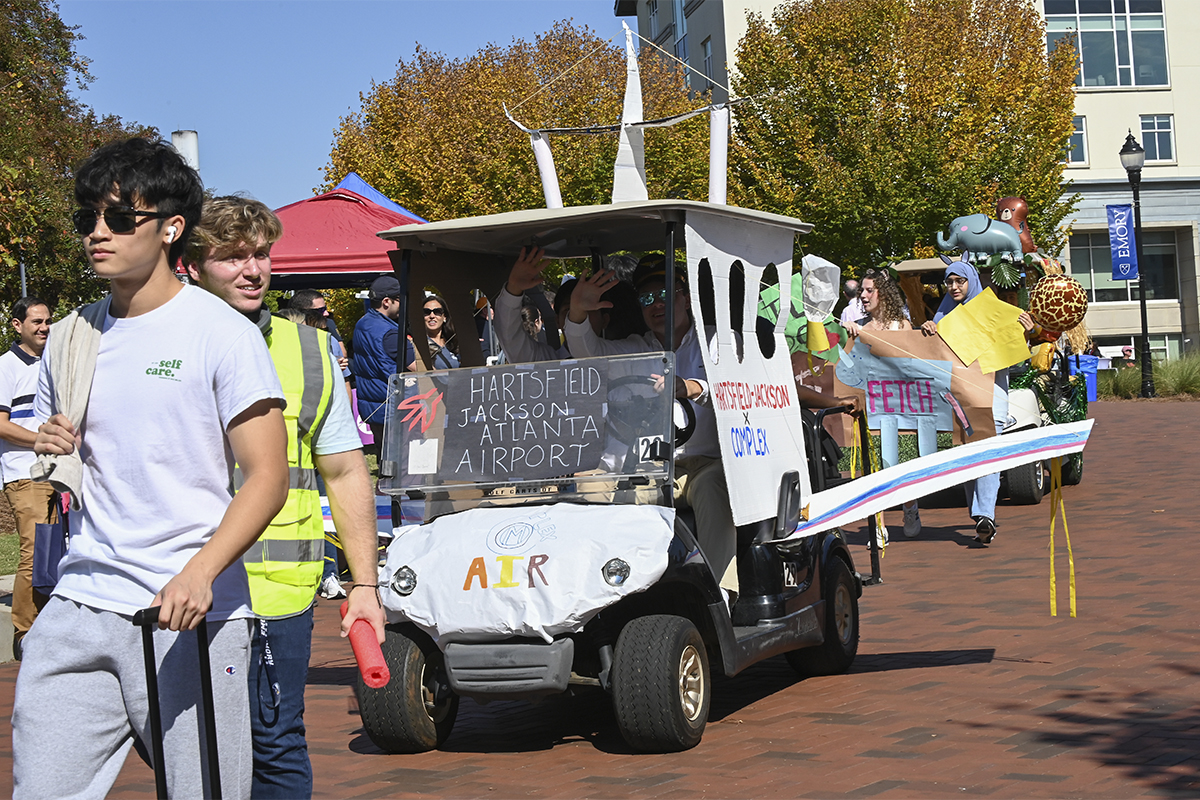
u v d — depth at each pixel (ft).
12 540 40.75
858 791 14.85
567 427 17.78
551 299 26.68
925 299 43.70
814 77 96.94
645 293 20.34
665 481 17.33
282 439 9.98
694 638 17.34
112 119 97.30
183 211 10.21
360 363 30.99
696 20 135.85
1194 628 22.48
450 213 84.84
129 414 9.88
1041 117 97.45
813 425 21.97
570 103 86.94
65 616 9.89
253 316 11.62
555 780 16.10
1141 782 14.66
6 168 42.91
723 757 16.62
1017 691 19.08
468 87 87.86
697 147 89.97
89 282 76.23
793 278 23.95
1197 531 33.17
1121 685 19.03
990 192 93.30
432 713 17.90
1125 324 146.00
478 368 18.45
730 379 18.54
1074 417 43.06
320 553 11.27
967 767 15.56
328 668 23.40
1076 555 30.91
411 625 17.87
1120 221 121.49
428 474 18.25
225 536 9.43
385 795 15.80
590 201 83.51
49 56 82.23
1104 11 144.36
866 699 19.31
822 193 93.97
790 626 19.40
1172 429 64.95
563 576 16.39
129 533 9.86
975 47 98.02
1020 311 25.25
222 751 9.92
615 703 16.81
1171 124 144.97
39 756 9.78
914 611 25.89
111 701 9.95
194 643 9.82
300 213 39.01
